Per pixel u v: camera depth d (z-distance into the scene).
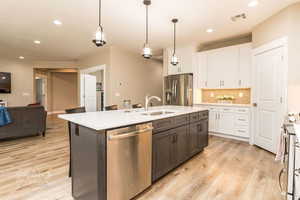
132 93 5.77
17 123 3.90
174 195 1.84
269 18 3.11
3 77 6.37
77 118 1.80
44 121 4.30
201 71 4.74
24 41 4.45
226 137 4.21
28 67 6.96
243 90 4.39
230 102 4.56
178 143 2.42
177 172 2.37
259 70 3.42
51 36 4.07
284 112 2.79
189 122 2.69
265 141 3.26
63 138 4.12
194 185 2.04
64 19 3.14
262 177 2.22
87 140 1.54
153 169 1.96
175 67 5.07
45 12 2.86
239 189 1.95
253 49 3.59
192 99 4.71
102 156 1.42
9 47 5.04
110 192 1.48
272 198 1.78
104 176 1.43
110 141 1.46
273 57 3.04
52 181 2.11
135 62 5.88
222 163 2.67
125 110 2.74
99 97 7.19
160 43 4.70
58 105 9.26
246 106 3.80
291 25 2.67
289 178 1.63
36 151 3.18
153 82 6.67
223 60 4.32
